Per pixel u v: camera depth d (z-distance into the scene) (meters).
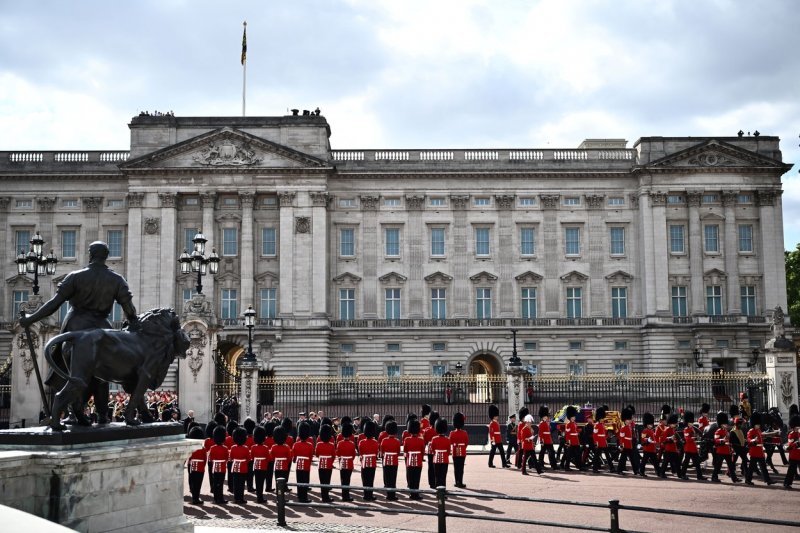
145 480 18.50
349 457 28.80
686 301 89.19
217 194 88.25
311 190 87.94
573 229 91.38
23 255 49.34
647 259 88.81
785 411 47.25
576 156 92.00
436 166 90.56
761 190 89.62
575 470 37.28
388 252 90.50
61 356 18.39
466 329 88.81
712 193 89.94
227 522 24.78
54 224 89.25
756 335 88.00
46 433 16.81
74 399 17.75
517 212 91.00
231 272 88.06
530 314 90.12
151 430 19.11
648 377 58.38
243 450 28.84
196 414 46.75
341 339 88.56
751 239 90.25
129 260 86.69
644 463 35.06
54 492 16.42
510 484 32.50
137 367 19.06
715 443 33.50
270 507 27.95
